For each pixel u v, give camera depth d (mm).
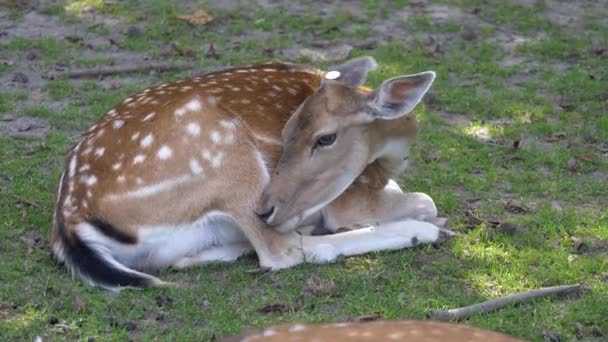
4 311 9727
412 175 13008
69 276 10367
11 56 17047
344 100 10680
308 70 11992
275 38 18000
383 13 19359
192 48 17547
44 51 17312
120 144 10617
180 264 10633
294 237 10766
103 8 19406
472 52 17453
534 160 13430
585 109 15242
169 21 18797
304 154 10531
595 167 13281
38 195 12203
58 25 18609
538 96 15719
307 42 18000
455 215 11969
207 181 10492
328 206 11273
